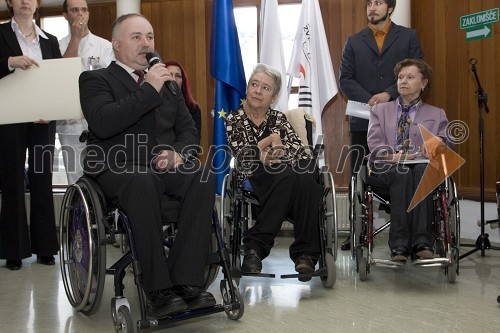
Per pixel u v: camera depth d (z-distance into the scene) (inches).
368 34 153.1
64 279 104.1
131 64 97.5
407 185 114.4
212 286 120.9
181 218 88.7
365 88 152.0
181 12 194.7
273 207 110.7
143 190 84.3
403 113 127.3
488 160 161.6
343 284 119.6
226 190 112.0
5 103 131.3
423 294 110.6
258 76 116.7
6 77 131.3
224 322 94.5
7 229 139.3
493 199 159.8
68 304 107.6
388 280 123.0
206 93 194.7
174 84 103.1
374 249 161.3
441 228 116.9
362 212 119.9
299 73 167.3
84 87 94.7
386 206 127.5
